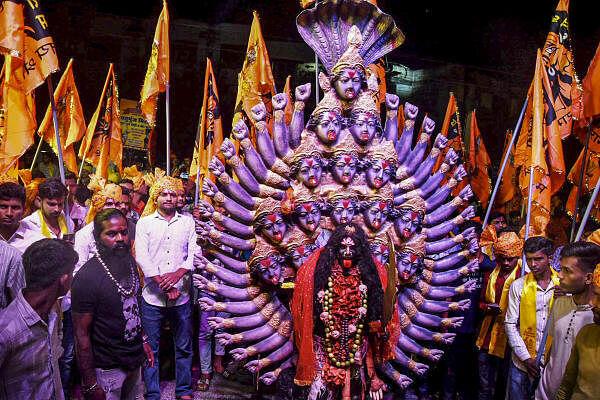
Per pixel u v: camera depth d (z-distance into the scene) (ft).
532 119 16.55
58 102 20.04
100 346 10.91
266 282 12.84
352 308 11.92
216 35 49.16
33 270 8.33
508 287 14.78
